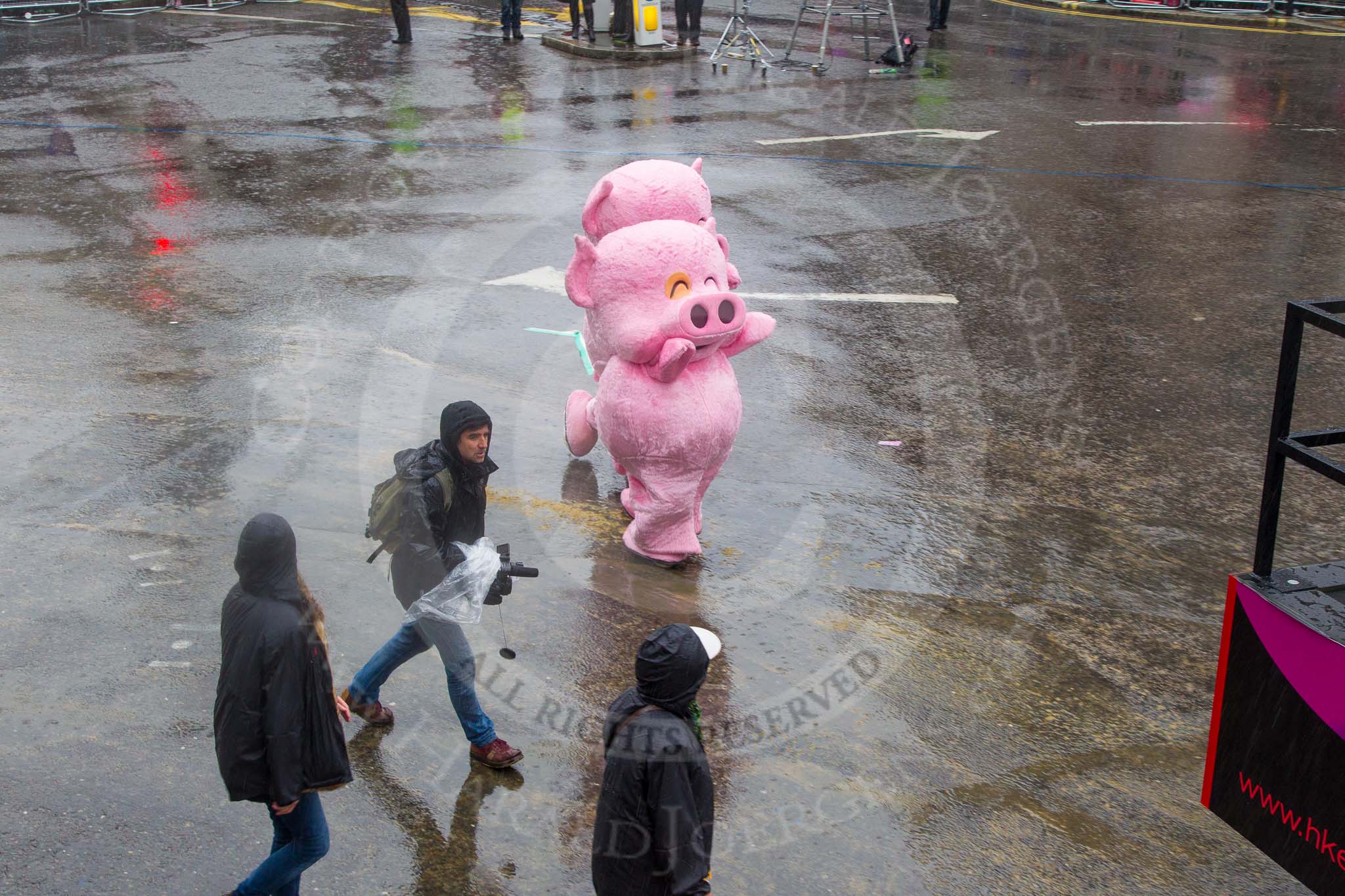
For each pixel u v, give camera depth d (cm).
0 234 958
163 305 808
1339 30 2170
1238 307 873
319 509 502
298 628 308
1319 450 667
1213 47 1953
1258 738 281
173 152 1214
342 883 356
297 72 1606
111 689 421
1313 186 1179
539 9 2169
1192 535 582
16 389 663
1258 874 378
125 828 366
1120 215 1074
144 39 1842
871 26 2030
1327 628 260
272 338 745
